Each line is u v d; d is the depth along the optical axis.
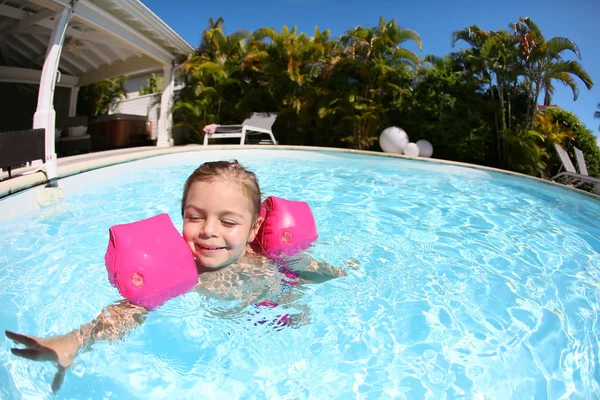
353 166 7.57
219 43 13.31
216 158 7.79
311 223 2.45
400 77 12.18
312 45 12.43
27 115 13.23
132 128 13.47
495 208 4.77
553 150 11.86
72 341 1.56
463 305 2.26
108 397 1.47
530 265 2.94
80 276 2.40
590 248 3.42
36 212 3.80
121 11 8.82
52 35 6.33
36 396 1.43
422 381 1.62
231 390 1.54
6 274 2.42
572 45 10.40
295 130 13.16
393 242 3.26
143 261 1.72
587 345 1.91
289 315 1.99
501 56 11.06
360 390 1.56
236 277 1.98
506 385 1.61
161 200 4.35
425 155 11.78
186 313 1.85
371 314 2.10
